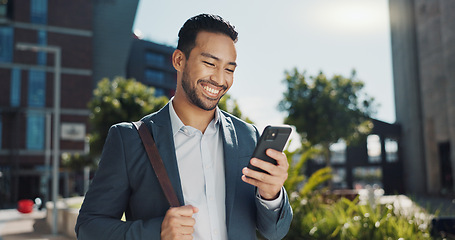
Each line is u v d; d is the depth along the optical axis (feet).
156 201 4.36
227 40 4.54
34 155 132.87
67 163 131.23
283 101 90.07
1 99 130.62
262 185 4.26
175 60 4.76
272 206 4.45
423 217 18.31
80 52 141.59
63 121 136.56
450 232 16.75
